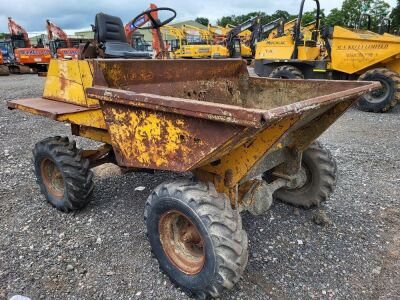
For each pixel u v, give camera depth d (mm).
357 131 6336
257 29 14719
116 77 2715
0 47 20812
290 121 1890
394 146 5387
